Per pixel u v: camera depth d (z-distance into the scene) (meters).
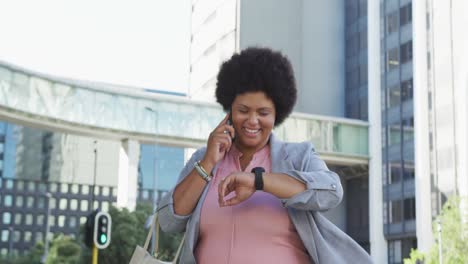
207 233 2.38
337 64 56.88
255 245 2.31
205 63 60.59
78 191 121.56
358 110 54.66
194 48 63.16
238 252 2.30
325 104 56.22
